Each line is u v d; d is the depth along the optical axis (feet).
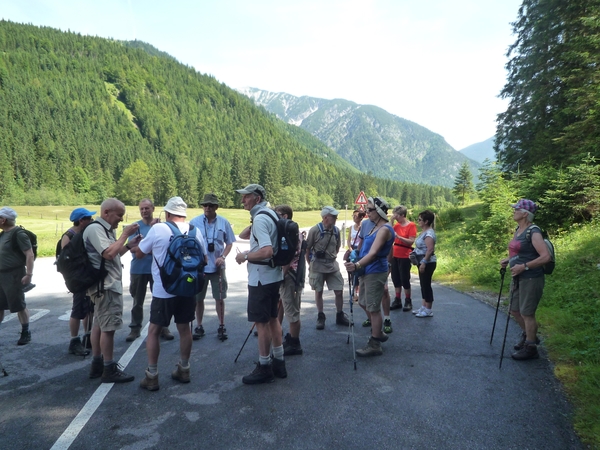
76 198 423.23
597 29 55.11
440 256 48.01
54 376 14.85
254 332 20.06
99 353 14.69
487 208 54.13
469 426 11.00
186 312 13.85
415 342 18.19
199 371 15.10
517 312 16.57
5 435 10.73
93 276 13.53
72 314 17.13
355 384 13.76
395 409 11.99
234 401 12.60
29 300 28.48
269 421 11.36
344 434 10.68
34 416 11.78
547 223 43.86
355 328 20.70
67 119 640.99
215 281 19.13
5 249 17.99
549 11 66.28
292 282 16.66
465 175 186.39
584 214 41.96
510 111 81.61
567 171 45.29
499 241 44.24
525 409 11.89
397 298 24.54
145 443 10.33
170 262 13.23
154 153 650.43
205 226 19.43
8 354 17.31
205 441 10.41
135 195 432.66
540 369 14.82
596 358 14.78
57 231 124.16
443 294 29.22
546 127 68.28
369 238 17.08
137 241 14.11
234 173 453.17
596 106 48.98
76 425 11.23
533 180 47.50
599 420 10.89
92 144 556.51
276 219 14.24
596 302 20.45
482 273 33.73
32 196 386.32
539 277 15.46
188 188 434.30
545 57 67.41
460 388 13.34
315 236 20.66
